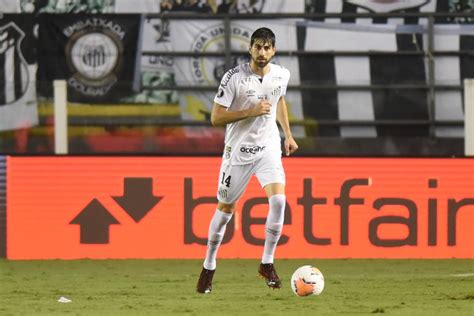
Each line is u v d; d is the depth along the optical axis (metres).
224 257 47.66
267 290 34.72
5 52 68.88
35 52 68.88
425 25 70.19
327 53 69.56
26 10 69.06
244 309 28.64
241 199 47.62
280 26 69.81
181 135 67.75
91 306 29.81
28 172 48.19
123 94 68.75
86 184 48.06
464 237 48.16
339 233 47.84
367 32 70.12
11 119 67.44
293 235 47.75
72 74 68.94
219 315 27.09
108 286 36.56
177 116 68.69
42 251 48.09
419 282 37.94
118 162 47.97
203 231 47.91
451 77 69.88
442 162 48.09
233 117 28.67
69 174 48.16
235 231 47.72
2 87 67.62
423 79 69.69
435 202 48.06
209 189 47.84
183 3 69.88
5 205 48.19
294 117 68.75
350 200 47.88
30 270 43.09
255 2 69.88
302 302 30.66
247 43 69.69
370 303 30.50
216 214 30.59
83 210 48.03
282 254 47.72
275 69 29.70
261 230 47.69
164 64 69.38
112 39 69.19
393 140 68.12
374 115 69.19
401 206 47.97
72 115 68.25
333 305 29.80
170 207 47.97
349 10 70.50
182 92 68.75
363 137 68.38
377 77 69.75
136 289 35.44
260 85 29.44
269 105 28.56
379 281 38.25
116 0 69.75
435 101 69.19
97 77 68.88
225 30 69.25
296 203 47.72
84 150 67.50
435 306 29.73
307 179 47.75
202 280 31.03
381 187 47.91
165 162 47.91
